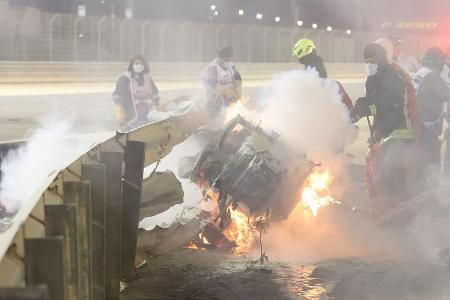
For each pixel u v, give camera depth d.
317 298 6.25
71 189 4.79
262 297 6.24
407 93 8.73
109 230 6.10
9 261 3.58
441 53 9.73
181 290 6.42
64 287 3.61
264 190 7.58
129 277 6.65
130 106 12.83
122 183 6.58
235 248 7.80
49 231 4.10
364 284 6.57
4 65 36.28
